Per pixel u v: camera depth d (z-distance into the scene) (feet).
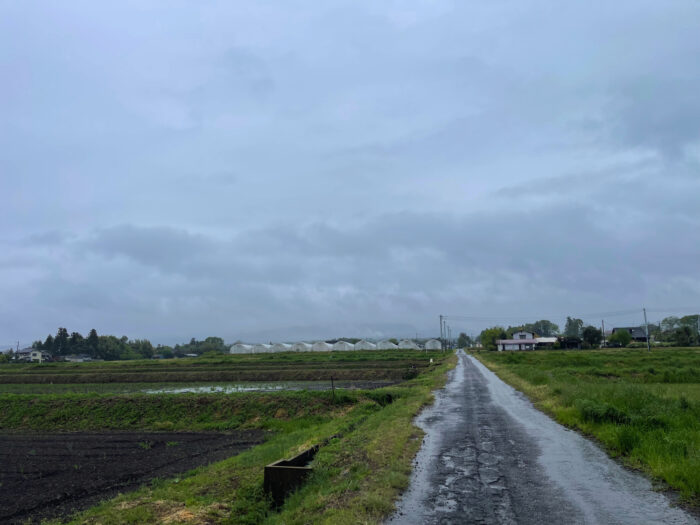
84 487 51.26
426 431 54.90
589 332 386.73
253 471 44.93
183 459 64.69
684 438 39.52
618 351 282.77
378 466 38.19
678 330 370.53
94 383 188.85
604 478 33.35
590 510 27.02
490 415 66.18
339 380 173.06
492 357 259.19
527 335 462.19
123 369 234.99
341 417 87.04
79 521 34.94
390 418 63.93
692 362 166.71
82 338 520.42
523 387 99.76
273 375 186.91
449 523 25.77
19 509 44.06
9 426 106.42
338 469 38.50
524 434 51.19
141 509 35.40
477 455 41.93
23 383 193.26
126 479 54.19
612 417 51.44
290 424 92.27
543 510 27.30
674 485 30.68
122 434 92.53
